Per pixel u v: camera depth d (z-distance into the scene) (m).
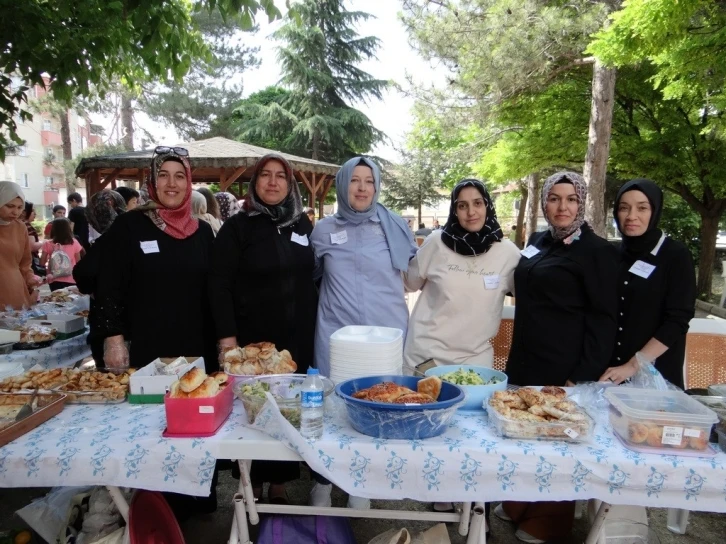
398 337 2.05
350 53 23.20
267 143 24.17
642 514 2.15
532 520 2.42
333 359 2.01
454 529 2.64
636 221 2.41
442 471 1.58
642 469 1.55
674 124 9.67
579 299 2.27
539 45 8.33
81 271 2.42
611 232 22.58
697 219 15.14
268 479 2.38
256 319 2.46
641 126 10.36
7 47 3.43
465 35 9.05
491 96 9.38
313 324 2.62
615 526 2.11
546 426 1.66
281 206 2.49
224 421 1.81
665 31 4.63
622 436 1.68
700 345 3.27
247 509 1.87
